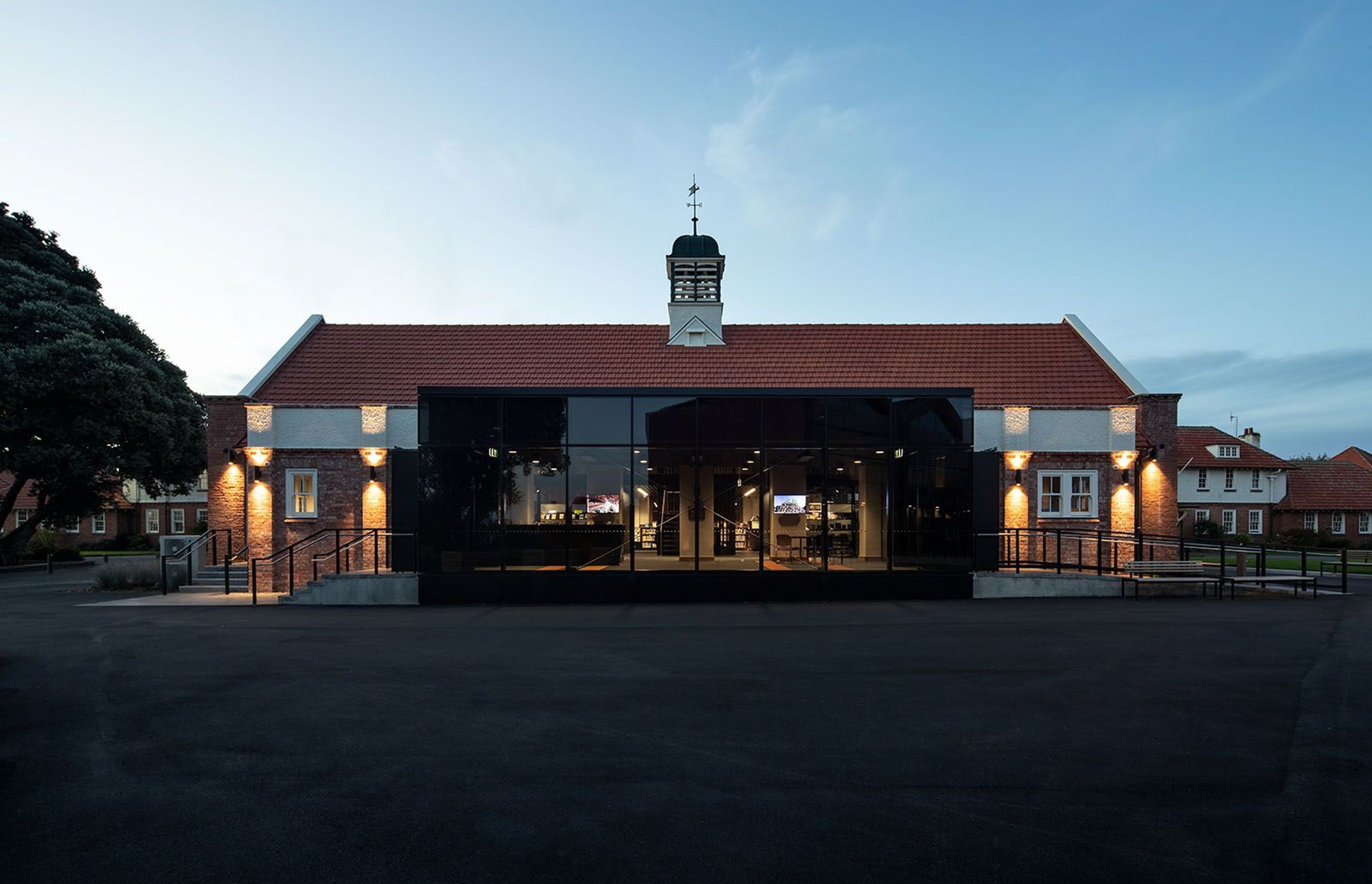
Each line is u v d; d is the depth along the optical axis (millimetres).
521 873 4375
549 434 15891
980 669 9227
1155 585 16078
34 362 24828
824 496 15844
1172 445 20172
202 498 46531
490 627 12508
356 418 20016
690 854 4582
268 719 7367
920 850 4625
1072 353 22422
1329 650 10195
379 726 7121
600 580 15570
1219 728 6934
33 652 10656
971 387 20438
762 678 8875
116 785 5711
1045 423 20156
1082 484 20125
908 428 16000
